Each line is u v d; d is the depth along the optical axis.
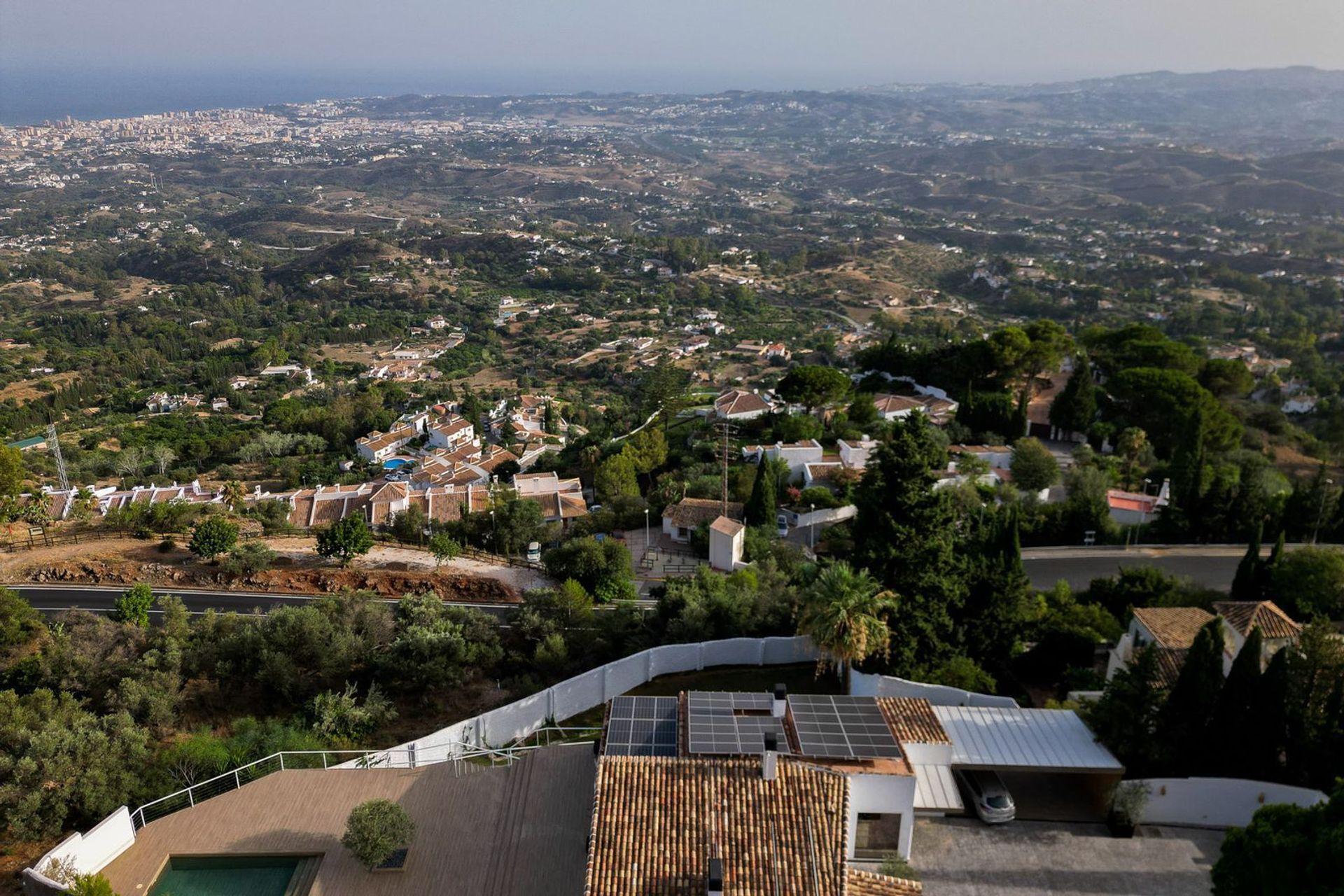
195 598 51.84
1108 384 90.69
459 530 68.94
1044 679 41.91
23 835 26.38
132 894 24.62
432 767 30.16
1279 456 86.00
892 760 26.94
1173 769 30.00
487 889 24.92
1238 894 22.73
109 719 30.66
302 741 32.41
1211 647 30.06
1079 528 63.34
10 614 42.22
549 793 28.89
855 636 35.47
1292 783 29.56
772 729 27.25
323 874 25.36
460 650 39.62
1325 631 31.17
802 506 71.44
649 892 21.22
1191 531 63.56
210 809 28.02
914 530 39.25
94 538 61.41
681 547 67.50
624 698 29.84
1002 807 28.75
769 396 122.69
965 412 86.88
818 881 21.56
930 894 25.81
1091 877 26.64
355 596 44.53
